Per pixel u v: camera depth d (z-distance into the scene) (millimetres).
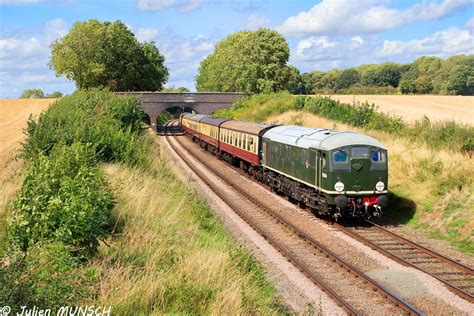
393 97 70750
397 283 12805
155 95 73312
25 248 10500
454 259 14828
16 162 23406
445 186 19750
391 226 18781
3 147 36406
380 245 16203
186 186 23875
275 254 15273
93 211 11188
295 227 17781
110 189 13805
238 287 10633
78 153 13695
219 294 10250
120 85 85000
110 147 23484
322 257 14977
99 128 24031
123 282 10078
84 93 38531
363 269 13945
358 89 123688
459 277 13258
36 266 9070
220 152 40562
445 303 11562
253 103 66938
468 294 11703
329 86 174000
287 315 10844
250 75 78562
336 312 11109
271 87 77688
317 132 21203
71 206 10820
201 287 10352
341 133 19641
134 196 16641
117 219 14016
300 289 12500
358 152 18797
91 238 11188
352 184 18734
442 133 25984
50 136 21859
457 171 20109
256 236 17281
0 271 7980
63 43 80562
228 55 88438
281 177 24469
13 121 59906
